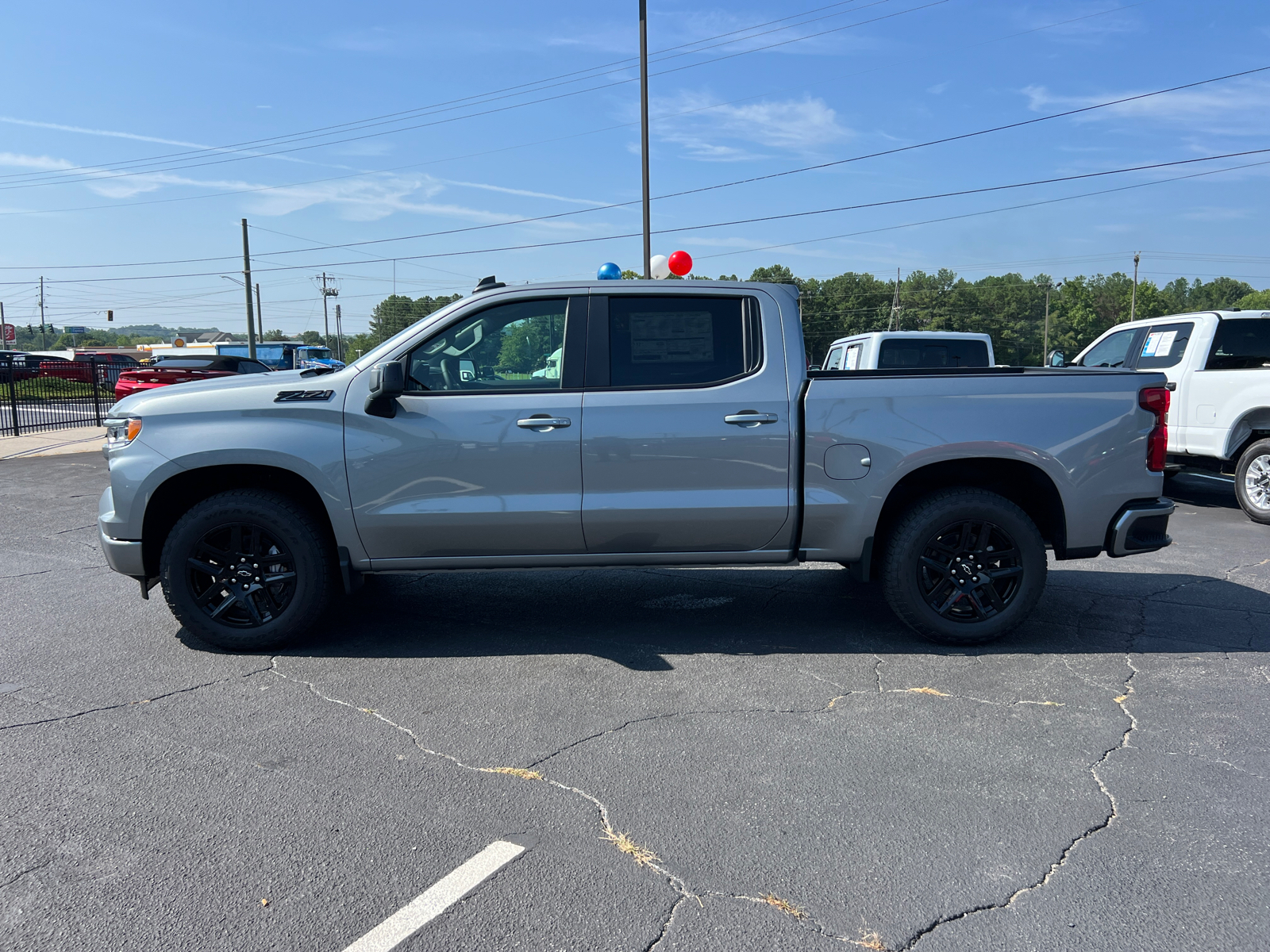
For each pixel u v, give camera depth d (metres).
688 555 4.64
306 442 4.42
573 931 2.30
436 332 4.55
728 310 4.61
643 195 20.05
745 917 2.36
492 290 4.61
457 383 4.54
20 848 2.70
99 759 3.32
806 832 2.80
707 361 4.57
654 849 2.70
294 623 4.53
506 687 4.09
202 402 4.47
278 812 2.92
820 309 118.62
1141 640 4.75
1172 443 9.27
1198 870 2.58
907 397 4.50
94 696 3.97
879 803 2.99
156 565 4.65
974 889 2.49
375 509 4.46
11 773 3.20
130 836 2.77
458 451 4.44
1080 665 4.36
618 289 4.59
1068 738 3.51
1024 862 2.63
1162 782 3.13
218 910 2.39
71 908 2.39
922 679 4.17
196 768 3.24
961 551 4.61
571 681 4.16
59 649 4.64
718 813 2.92
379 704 3.88
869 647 4.66
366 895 2.46
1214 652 4.55
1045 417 4.52
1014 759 3.32
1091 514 4.58
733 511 4.52
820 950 2.23
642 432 4.46
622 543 4.58
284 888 2.49
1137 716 3.72
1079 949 2.23
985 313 118.25
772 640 4.77
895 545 4.55
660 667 4.35
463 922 2.34
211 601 4.57
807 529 4.57
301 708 3.84
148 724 3.66
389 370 4.18
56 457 13.76
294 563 4.50
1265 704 3.85
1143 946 2.25
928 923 2.34
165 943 2.25
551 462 4.46
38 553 7.08
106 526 4.47
